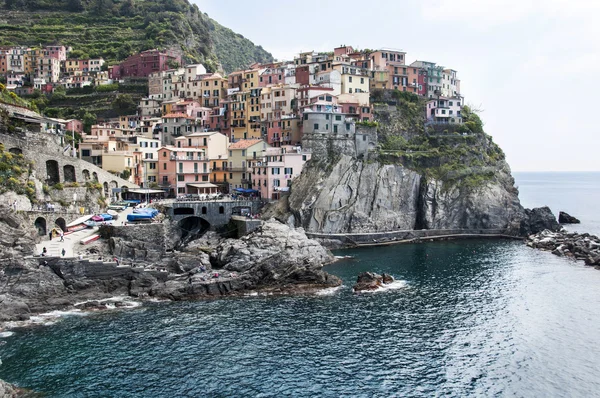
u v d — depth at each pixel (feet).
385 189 478.59
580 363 216.74
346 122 498.28
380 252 422.82
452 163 524.11
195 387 192.85
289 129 515.09
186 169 478.18
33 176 333.62
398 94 585.22
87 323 247.70
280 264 317.22
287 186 466.70
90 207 373.20
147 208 384.06
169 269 312.91
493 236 506.07
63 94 654.94
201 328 246.06
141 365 207.82
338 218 451.12
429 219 495.00
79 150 449.89
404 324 255.50
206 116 595.88
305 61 631.97
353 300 291.38
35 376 196.75
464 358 220.02
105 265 284.61
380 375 204.54
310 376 202.90
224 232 426.10
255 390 191.72
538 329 251.60
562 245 429.38
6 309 248.32
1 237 266.16
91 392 187.52
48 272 268.00
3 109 360.48
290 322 255.91
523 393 193.36
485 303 288.10
